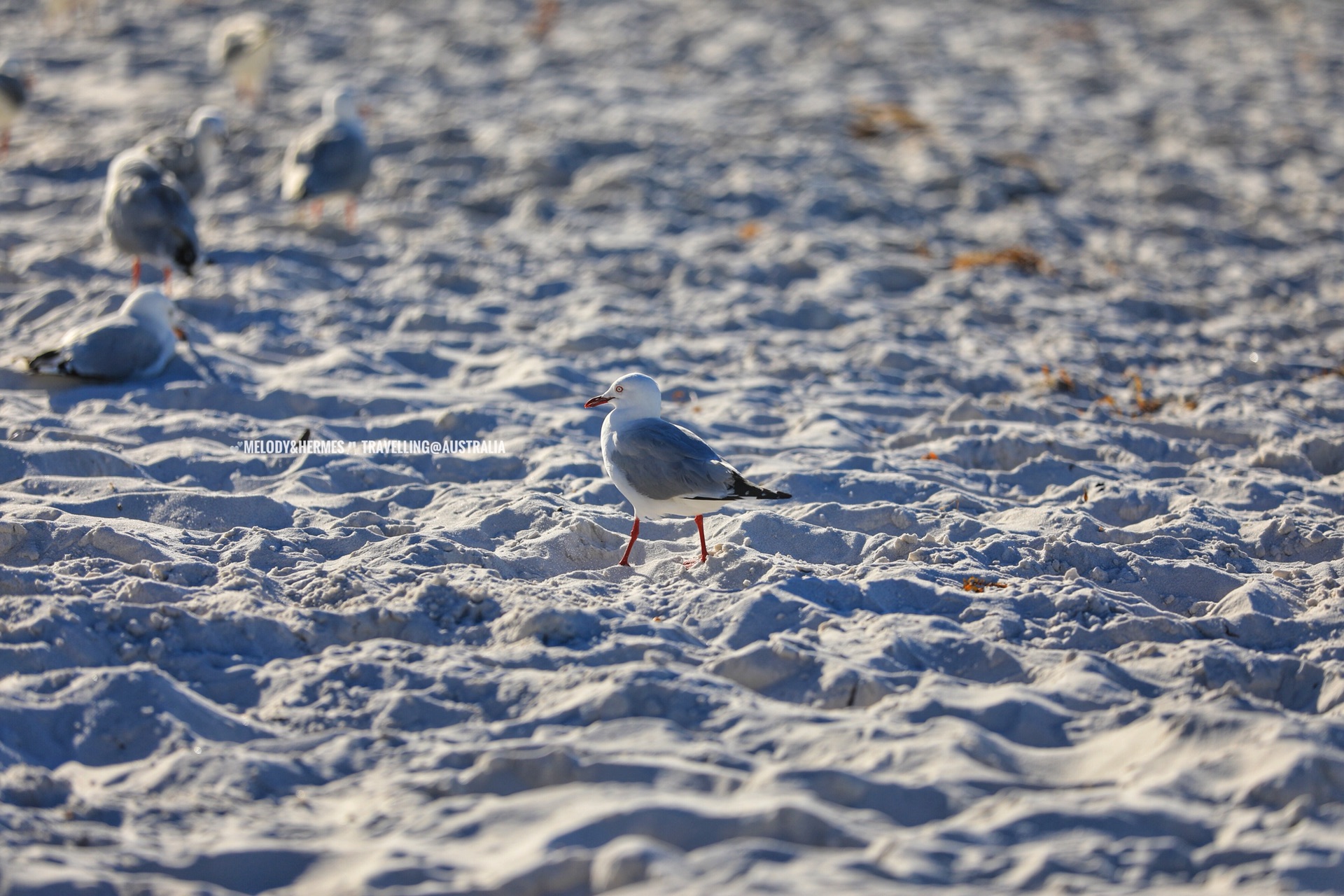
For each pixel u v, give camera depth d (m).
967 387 15.18
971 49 42.03
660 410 10.09
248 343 15.23
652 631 8.00
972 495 11.42
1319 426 14.12
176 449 11.54
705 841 5.62
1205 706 6.78
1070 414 14.14
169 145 18.80
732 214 23.06
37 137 25.25
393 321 16.61
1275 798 6.00
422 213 21.81
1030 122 32.16
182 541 9.48
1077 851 5.58
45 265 17.48
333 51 35.88
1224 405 14.48
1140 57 41.56
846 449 12.59
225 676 7.37
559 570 9.55
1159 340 17.70
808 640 7.90
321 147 20.25
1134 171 27.72
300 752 6.59
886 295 19.28
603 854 5.34
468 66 35.66
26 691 6.86
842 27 43.62
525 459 11.84
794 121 30.11
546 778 6.20
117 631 7.70
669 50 39.19
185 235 15.73
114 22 37.47
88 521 9.46
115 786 6.30
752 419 13.48
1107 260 21.69
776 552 9.91
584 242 20.41
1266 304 19.86
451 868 5.44
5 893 5.20
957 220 23.81
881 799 6.04
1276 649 8.30
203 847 5.68
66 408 12.69
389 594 8.42
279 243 19.25
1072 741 6.86
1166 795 6.05
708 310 18.00
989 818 5.87
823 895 5.10
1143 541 10.07
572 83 34.03
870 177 25.97
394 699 7.03
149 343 13.46
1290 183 28.28
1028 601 8.68
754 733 6.70
